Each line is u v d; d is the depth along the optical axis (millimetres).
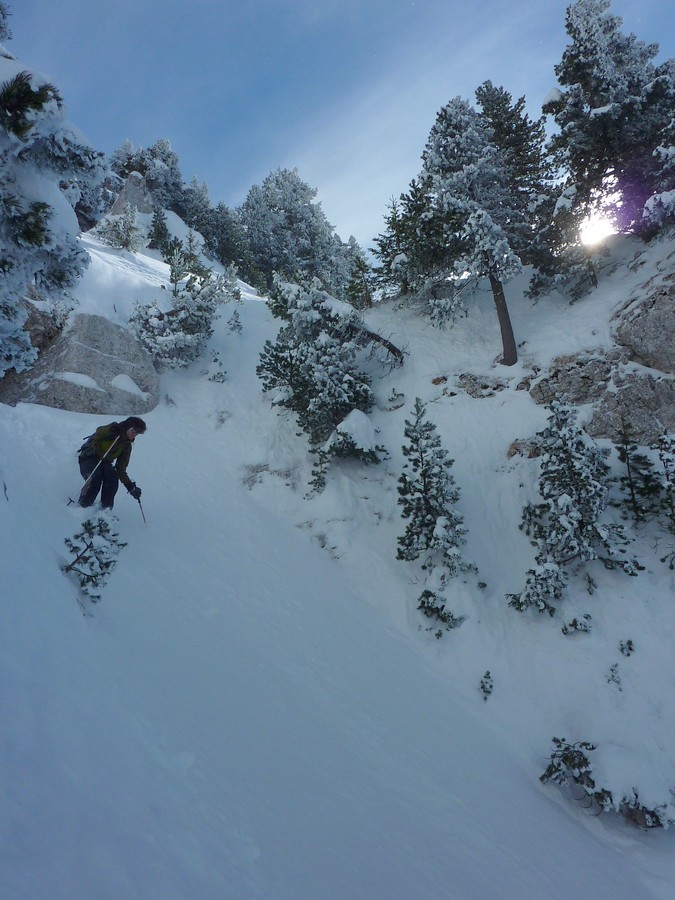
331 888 3215
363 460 13508
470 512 12195
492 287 15273
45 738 2609
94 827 2248
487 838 5555
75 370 14555
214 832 2947
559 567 10195
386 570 11359
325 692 7168
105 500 8734
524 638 9828
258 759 4461
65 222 4953
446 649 9883
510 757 8102
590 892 5480
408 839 4645
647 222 15922
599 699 8609
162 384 16625
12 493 6500
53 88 4336
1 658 2949
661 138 16375
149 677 4773
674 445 11156
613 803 7086
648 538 10656
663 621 9328
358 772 5473
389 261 19047
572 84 17578
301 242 39188
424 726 7703
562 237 16844
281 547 11391
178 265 19688
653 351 12898
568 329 15172
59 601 4676
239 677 6191
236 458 14227
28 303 14984
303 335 16109
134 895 2016
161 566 8453
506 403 14180
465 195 16641
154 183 33500
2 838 1842
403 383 16016
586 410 13047
